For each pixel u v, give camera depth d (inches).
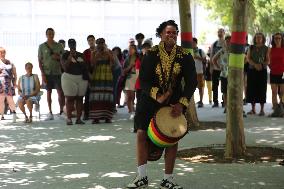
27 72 614.2
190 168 347.9
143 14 1606.8
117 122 598.5
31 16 1563.7
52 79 634.2
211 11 1145.4
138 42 681.6
